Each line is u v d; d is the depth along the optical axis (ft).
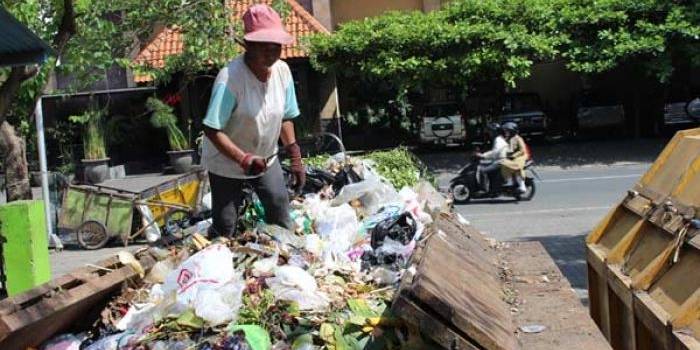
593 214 45.32
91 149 80.38
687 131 17.29
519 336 10.50
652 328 11.98
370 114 90.33
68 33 32.65
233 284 12.07
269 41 15.74
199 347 10.79
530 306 11.86
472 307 10.38
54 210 47.67
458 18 76.13
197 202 44.91
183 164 81.87
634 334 13.43
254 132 16.60
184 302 11.69
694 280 11.76
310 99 83.35
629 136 86.58
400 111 90.53
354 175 25.86
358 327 10.70
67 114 84.38
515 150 51.78
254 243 14.60
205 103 83.41
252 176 16.34
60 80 81.05
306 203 20.77
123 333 11.82
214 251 12.64
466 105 89.15
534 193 52.44
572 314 11.40
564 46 72.90
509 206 50.34
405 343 9.93
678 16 69.62
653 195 16.11
